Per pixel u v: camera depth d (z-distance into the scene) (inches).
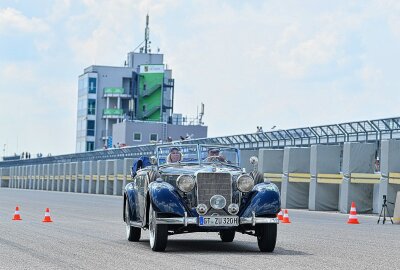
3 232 946.1
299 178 1968.5
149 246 766.5
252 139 2206.0
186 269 552.7
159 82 5231.3
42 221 1214.3
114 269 553.6
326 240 856.3
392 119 1665.8
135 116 5216.5
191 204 711.7
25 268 561.6
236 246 773.3
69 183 4052.7
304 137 2011.6
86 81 5334.6
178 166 772.6
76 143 5506.9
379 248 746.8
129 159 3046.3
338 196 1883.6
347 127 1852.9
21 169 5462.6
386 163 1648.6
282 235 940.6
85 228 1046.4
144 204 748.6
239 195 717.3
